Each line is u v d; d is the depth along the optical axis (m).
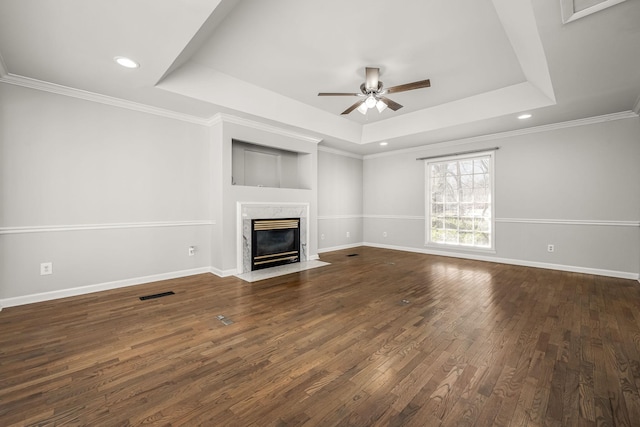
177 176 3.92
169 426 1.30
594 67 2.57
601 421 1.33
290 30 2.56
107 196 3.37
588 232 4.15
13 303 2.81
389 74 3.41
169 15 1.92
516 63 3.15
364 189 7.08
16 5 1.79
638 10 1.78
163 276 3.81
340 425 1.31
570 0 1.71
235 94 3.65
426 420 1.34
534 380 1.64
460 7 2.25
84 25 2.02
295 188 5.43
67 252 3.11
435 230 5.87
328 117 4.87
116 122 3.42
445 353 1.95
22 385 1.59
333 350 1.99
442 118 4.53
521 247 4.74
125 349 2.00
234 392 1.54
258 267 4.39
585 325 2.38
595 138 4.07
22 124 2.86
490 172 5.05
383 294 3.23
